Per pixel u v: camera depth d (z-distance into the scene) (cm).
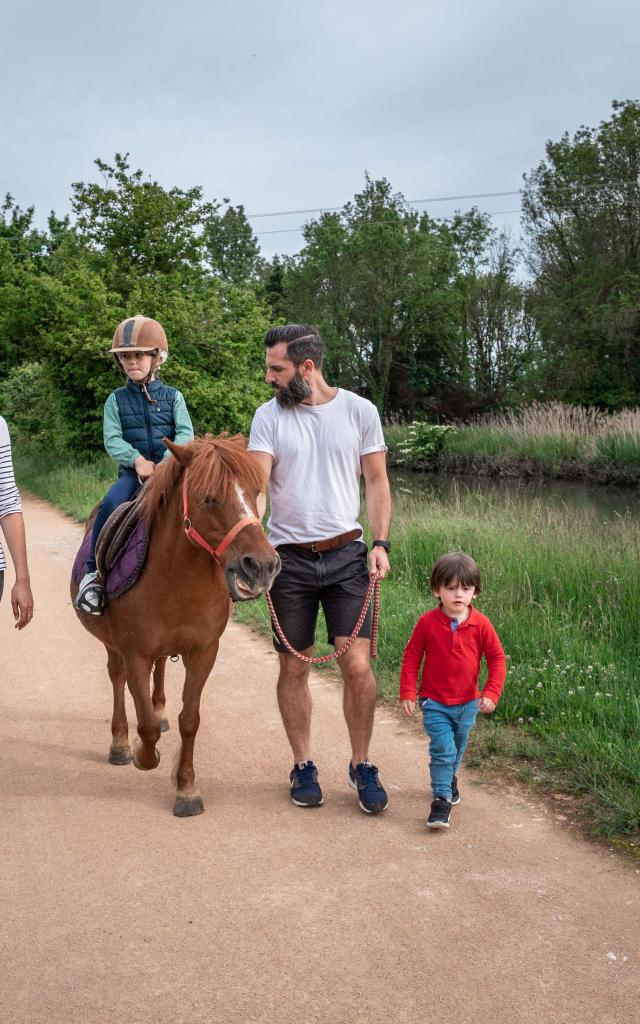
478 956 280
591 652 575
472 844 357
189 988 265
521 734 475
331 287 4400
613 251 3531
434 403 4325
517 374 4184
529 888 321
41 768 442
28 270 2062
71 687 589
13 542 366
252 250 6694
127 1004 257
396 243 4206
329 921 300
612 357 3475
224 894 318
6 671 625
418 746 473
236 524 328
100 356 1881
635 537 879
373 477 410
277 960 278
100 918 303
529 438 2645
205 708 543
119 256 2119
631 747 425
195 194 2158
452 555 377
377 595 404
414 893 319
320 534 396
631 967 274
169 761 455
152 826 374
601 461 2280
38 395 2597
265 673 619
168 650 381
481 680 536
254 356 2181
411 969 273
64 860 344
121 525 387
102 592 387
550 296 3744
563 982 267
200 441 360
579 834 366
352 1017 251
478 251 4500
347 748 471
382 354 4350
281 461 398
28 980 268
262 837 364
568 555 785
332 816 385
